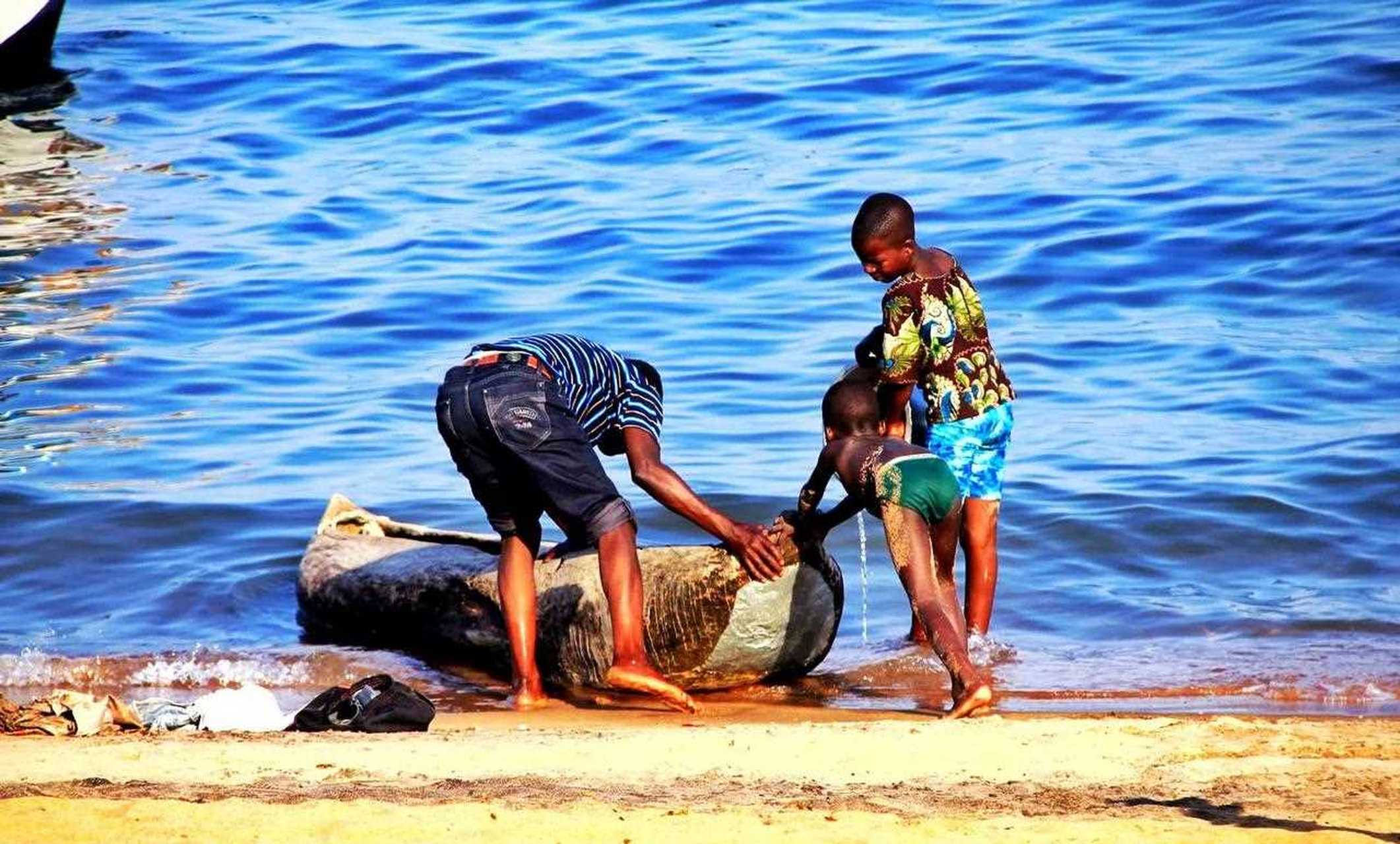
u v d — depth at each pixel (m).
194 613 36.47
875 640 33.94
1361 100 74.25
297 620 36.16
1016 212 63.94
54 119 84.12
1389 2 87.12
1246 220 61.28
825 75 83.50
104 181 74.50
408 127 80.94
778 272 60.09
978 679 27.38
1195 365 50.34
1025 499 40.97
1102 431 45.56
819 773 22.72
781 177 70.12
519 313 57.28
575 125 79.44
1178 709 28.89
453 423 28.66
